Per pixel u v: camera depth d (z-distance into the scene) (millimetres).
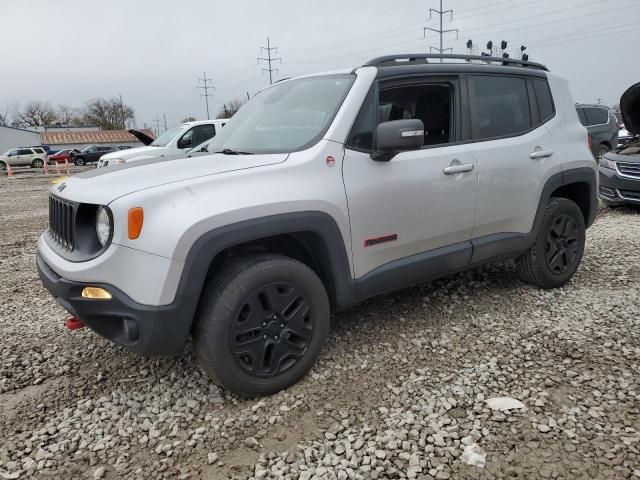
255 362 2840
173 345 2631
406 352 3414
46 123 99188
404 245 3371
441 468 2307
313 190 2918
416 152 3412
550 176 4168
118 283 2568
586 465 2285
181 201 2596
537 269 4266
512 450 2410
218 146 3729
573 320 3811
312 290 2982
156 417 2809
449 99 3680
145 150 11078
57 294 2766
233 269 2766
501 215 3867
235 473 2346
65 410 2900
